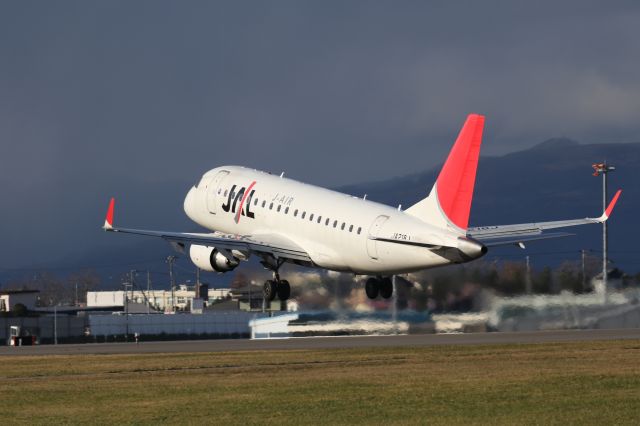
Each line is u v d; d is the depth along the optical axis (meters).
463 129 149.88
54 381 115.62
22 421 85.94
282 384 105.19
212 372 121.00
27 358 150.62
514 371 112.31
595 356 130.00
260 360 135.88
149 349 168.62
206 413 86.81
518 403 87.88
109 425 82.56
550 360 124.94
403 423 79.50
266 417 83.94
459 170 149.88
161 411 88.75
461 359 129.25
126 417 86.00
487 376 107.81
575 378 104.12
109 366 132.50
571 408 84.56
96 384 110.94
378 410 86.00
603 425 76.56
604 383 99.75
